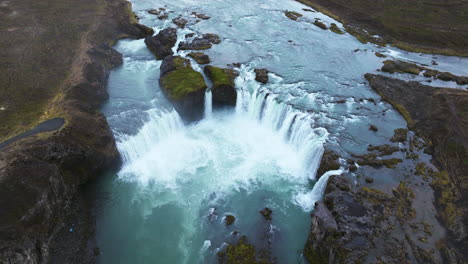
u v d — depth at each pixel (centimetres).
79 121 3522
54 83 4194
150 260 2906
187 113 4403
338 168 3553
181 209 3375
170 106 4400
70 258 2738
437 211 3152
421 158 3825
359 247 2698
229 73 5081
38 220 2580
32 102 3791
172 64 5028
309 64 5700
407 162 3750
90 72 4472
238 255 2934
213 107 4634
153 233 3127
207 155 4069
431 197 3306
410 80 5441
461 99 4709
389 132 4212
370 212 2984
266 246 3023
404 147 3972
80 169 3262
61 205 2925
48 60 4725
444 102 4656
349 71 5594
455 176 3559
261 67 5447
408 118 4475
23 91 3969
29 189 2639
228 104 4656
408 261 2684
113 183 3566
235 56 5744
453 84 5441
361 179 3466
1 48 4931
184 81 4578
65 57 4853
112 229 3128
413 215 3086
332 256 2697
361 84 5231
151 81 4959
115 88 4706
